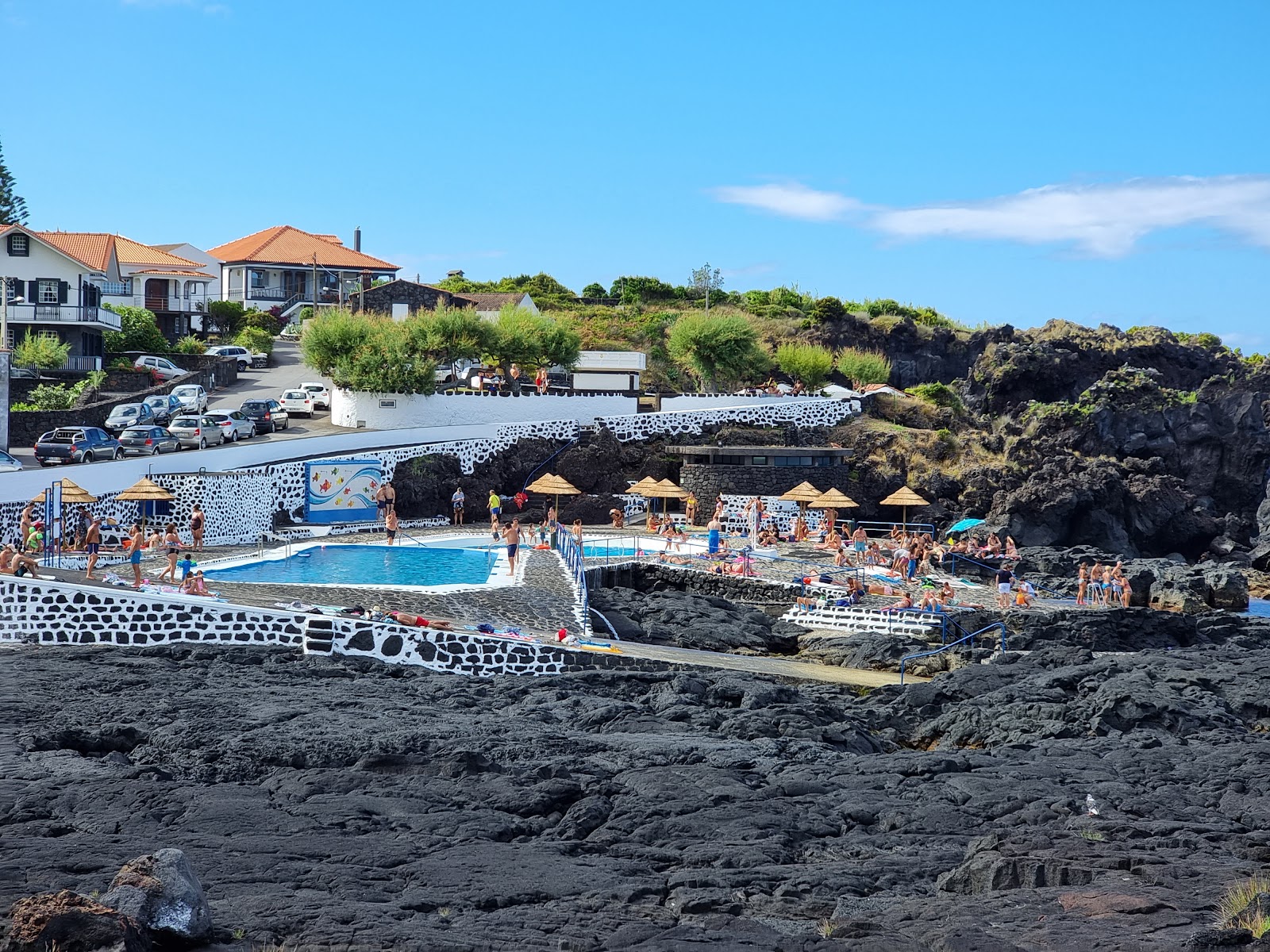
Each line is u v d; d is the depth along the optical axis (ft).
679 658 118.01
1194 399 265.13
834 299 342.85
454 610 121.49
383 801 64.75
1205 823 66.08
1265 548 230.68
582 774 72.79
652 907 50.65
